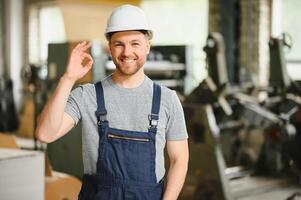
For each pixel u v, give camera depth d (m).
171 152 1.81
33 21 9.47
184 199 4.01
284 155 4.75
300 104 4.73
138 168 1.70
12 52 9.38
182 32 7.85
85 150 1.75
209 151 3.89
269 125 4.50
